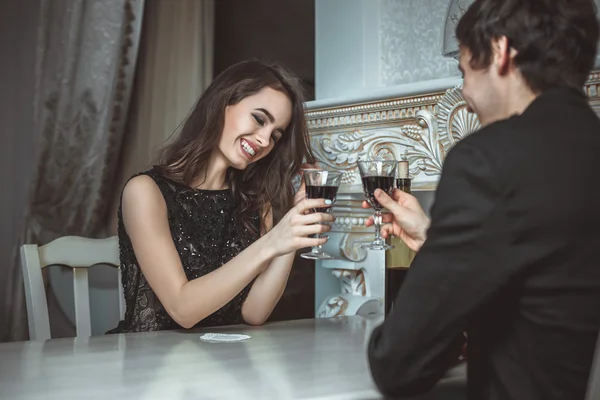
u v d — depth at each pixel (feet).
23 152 10.18
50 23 9.23
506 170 2.72
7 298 9.50
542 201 2.67
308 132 6.73
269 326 5.55
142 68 9.67
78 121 9.23
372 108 6.68
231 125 6.15
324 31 7.81
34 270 5.96
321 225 4.90
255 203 6.73
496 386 2.94
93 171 9.27
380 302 6.96
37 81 9.29
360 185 6.81
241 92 6.11
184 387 3.35
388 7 7.30
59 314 9.85
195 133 6.26
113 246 6.57
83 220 9.45
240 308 6.32
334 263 7.34
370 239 7.06
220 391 3.28
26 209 9.39
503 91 3.12
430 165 6.31
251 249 5.20
